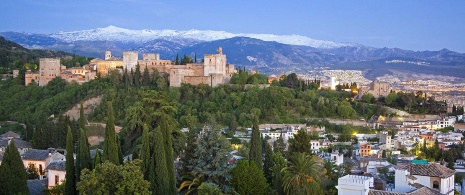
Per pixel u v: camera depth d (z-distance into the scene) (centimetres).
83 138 9588
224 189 9419
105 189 8094
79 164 9462
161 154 9006
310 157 9875
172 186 9238
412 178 10288
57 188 10938
